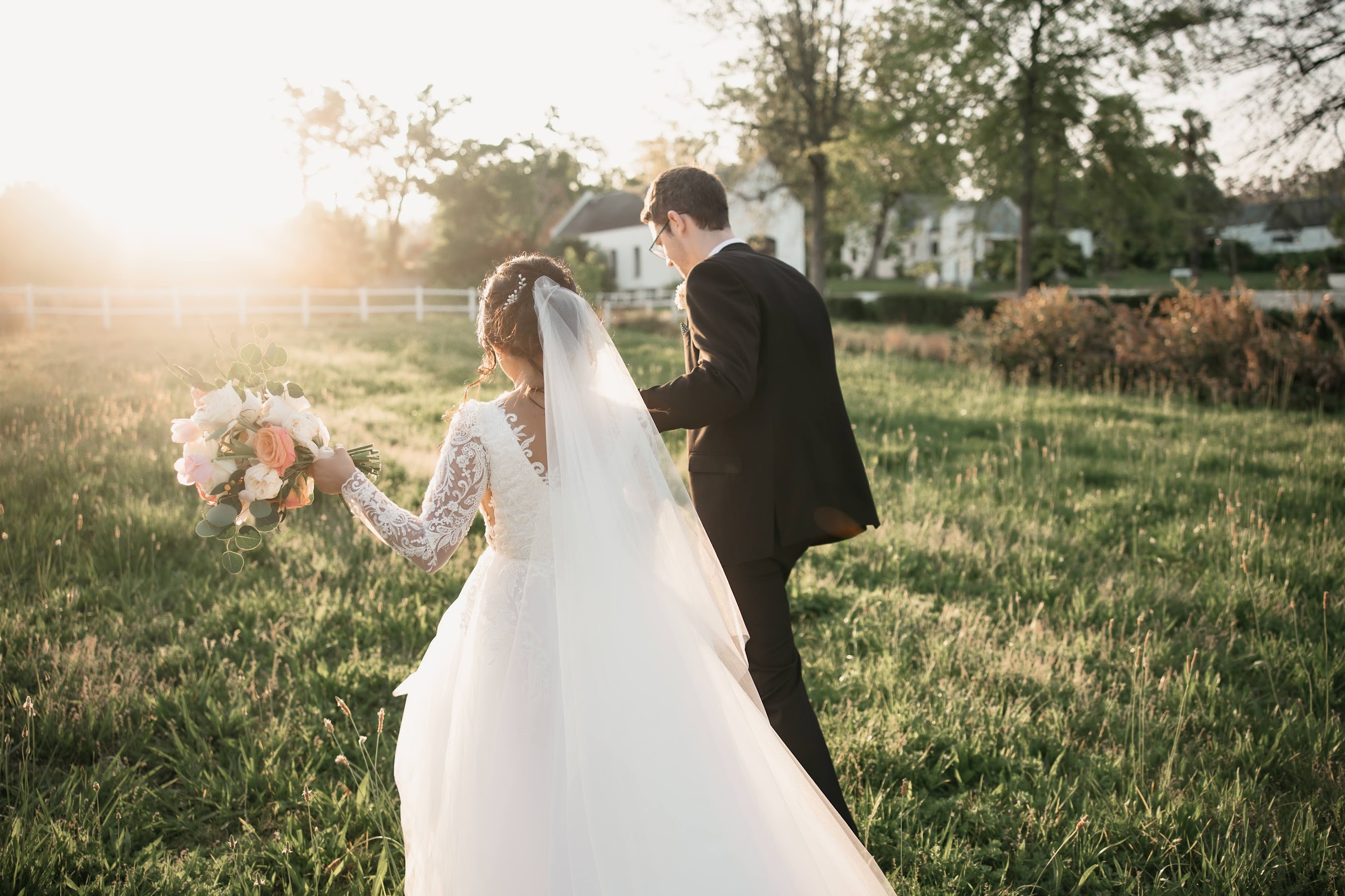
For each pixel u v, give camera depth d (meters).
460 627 2.08
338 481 1.88
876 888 1.96
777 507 2.46
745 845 1.77
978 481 6.66
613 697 1.81
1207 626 4.20
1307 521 5.71
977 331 14.50
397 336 16.36
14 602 3.77
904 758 2.97
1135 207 24.08
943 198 27.33
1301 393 10.88
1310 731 3.16
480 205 42.66
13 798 2.59
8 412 7.22
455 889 1.81
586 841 1.73
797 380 2.46
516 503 1.93
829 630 4.06
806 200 29.45
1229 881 2.36
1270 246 46.16
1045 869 2.49
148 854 2.41
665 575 2.03
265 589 4.15
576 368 1.94
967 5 22.28
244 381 1.93
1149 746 3.13
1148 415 9.98
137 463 5.79
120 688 3.15
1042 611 4.39
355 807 2.60
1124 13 19.16
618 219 40.09
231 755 2.89
